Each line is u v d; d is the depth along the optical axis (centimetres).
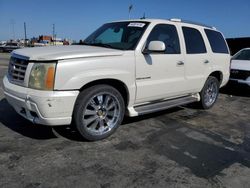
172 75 509
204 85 610
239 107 695
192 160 365
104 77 392
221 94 878
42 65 356
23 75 378
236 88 856
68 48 421
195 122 537
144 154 375
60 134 427
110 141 412
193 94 603
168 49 502
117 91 418
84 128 390
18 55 396
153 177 316
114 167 334
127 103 446
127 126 485
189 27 568
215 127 512
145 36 457
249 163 366
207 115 596
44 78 353
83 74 370
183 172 331
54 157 350
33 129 444
